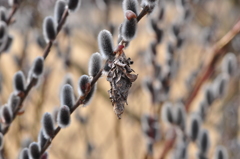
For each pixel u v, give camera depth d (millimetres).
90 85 471
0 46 598
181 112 664
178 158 699
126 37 451
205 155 658
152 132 705
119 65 453
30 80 550
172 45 727
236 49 1000
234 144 1009
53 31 538
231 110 1062
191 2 891
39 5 997
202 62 910
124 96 458
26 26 938
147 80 715
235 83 1090
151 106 715
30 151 505
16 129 927
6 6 914
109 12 897
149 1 452
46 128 494
